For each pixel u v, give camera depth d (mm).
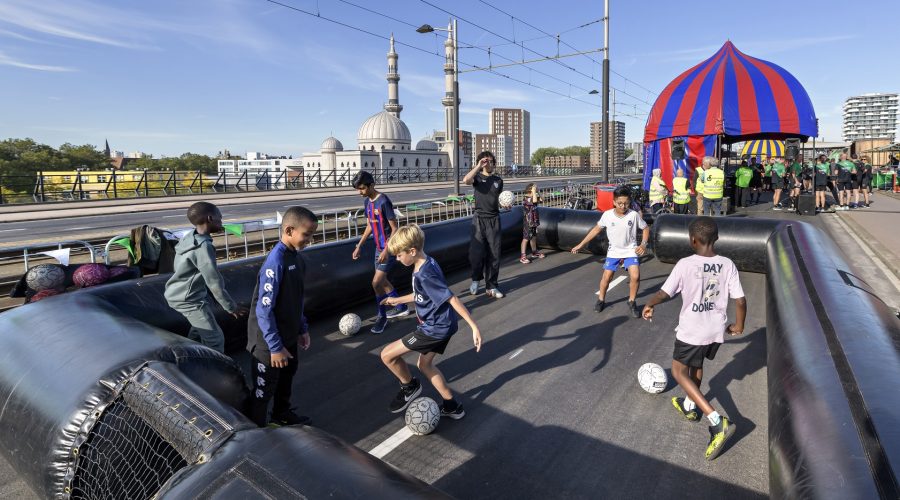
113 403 2666
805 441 2088
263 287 3248
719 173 12891
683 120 16047
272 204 24938
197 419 2316
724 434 3191
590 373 4629
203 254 3730
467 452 3424
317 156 104062
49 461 2611
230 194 33188
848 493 1657
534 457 3344
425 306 3578
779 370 2957
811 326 3182
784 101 15266
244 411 3324
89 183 29781
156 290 4766
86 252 8953
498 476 3150
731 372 4559
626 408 3975
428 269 3521
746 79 15508
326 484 1761
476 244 7129
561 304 6844
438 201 13828
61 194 28703
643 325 5914
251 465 1888
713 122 15430
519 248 11070
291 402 4207
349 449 2047
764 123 15273
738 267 8359
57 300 3957
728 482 3037
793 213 15867
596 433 3621
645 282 8047
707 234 3398
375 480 1810
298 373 4789
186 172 34875
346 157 90438
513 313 6480
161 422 2395
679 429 3658
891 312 3449
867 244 10344
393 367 3832
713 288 3420
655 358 4945
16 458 2814
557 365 4816
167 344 3125
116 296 4480
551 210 10867
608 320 6121
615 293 7363
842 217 14070
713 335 3420
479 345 3482
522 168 87625
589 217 10289
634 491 2971
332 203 25500
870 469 1713
